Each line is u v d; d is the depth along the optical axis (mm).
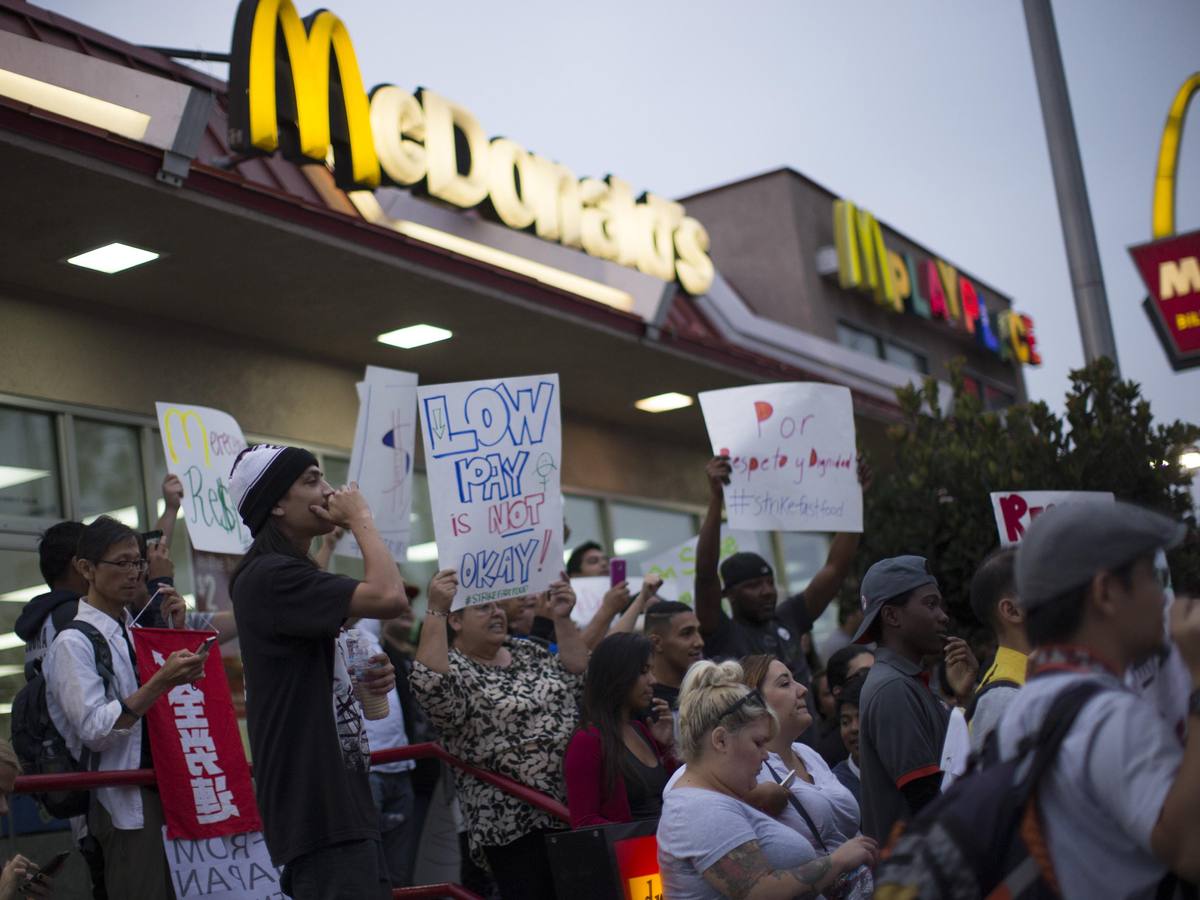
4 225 7516
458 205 9961
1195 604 2533
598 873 4613
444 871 6031
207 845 5117
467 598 5711
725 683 4355
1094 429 8953
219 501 6613
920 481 8961
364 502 3979
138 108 7242
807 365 15305
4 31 6871
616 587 6594
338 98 8914
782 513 6918
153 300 8969
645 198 12188
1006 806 2355
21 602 8227
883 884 2412
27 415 8500
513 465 5883
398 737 7316
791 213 16953
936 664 6734
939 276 19406
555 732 5613
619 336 10578
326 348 10266
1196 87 13109
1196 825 2152
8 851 6402
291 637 3873
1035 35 12195
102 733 4809
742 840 4078
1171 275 13062
